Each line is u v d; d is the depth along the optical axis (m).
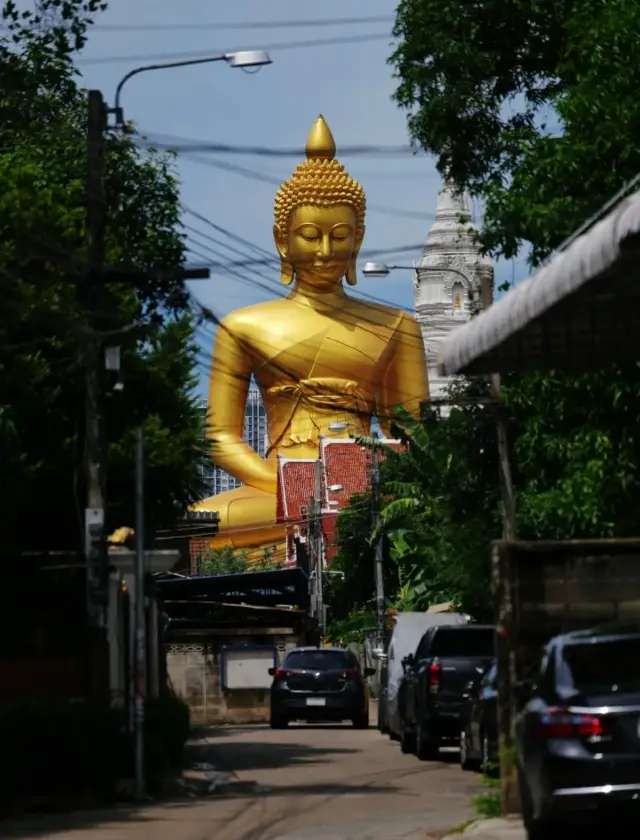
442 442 27.47
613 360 14.98
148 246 26.92
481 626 24.69
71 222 24.22
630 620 15.61
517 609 15.46
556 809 11.33
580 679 11.97
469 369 15.02
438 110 23.91
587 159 19.83
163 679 33.00
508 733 14.99
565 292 11.92
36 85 29.23
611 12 20.33
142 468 18.16
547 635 15.45
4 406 21.30
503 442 22.81
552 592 15.52
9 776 16.39
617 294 12.60
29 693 22.14
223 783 19.17
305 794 18.31
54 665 22.33
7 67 28.66
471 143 24.38
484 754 19.52
